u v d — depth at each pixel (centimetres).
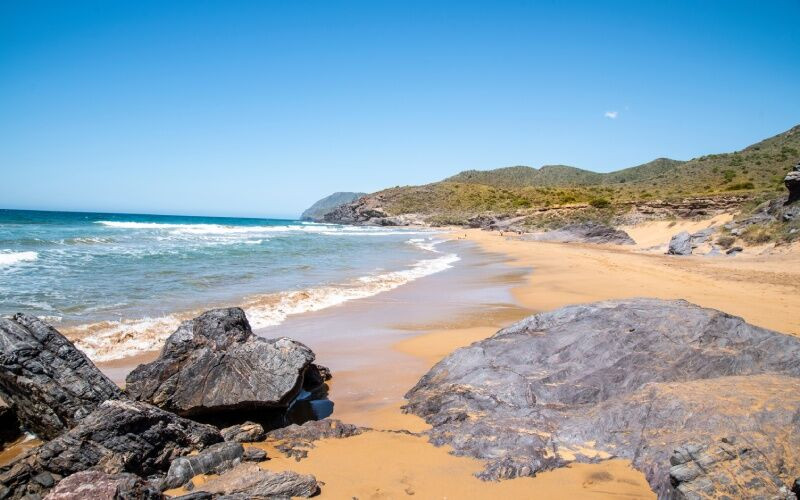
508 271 2689
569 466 559
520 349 839
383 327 1372
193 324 844
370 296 1831
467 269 2811
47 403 675
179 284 1902
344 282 2148
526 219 7688
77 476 464
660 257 3284
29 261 2308
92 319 1298
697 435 542
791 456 483
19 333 706
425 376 885
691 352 759
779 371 709
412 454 618
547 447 598
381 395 876
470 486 534
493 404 716
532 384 742
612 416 622
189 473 564
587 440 600
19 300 1470
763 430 520
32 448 670
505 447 605
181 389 759
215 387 769
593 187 12062
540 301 1759
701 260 2920
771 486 441
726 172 8500
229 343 825
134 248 3178
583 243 5069
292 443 663
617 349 787
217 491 511
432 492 524
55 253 2655
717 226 3756
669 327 820
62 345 721
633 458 558
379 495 519
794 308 1450
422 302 1739
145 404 652
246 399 757
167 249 3219
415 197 14550
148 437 605
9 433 699
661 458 532
